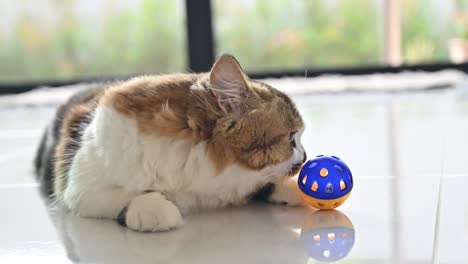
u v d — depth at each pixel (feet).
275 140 2.55
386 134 3.80
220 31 7.30
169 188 2.53
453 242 2.19
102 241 2.34
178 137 2.51
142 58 7.29
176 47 7.30
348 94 6.37
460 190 2.63
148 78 2.68
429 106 5.20
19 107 6.21
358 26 7.30
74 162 2.62
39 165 3.19
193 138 2.51
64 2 7.18
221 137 2.50
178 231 2.40
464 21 7.13
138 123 2.51
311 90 6.42
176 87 2.56
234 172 2.55
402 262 2.10
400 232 2.29
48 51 7.26
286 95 2.66
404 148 3.39
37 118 5.43
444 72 6.82
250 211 2.59
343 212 2.50
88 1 7.20
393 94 6.29
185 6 6.92
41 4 7.16
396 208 2.50
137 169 2.50
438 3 7.16
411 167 3.00
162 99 2.53
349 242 2.24
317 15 7.29
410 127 4.00
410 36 7.29
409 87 6.41
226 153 2.51
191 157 2.52
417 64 7.05
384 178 2.85
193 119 2.50
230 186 2.59
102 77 7.09
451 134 3.67
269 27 7.30
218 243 2.29
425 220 2.37
